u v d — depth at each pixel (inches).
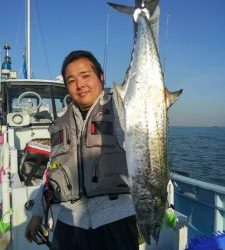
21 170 64.5
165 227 53.9
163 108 33.3
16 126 78.4
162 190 32.6
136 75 33.9
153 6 35.1
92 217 35.3
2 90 87.3
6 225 55.4
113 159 35.6
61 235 37.4
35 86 89.8
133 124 33.0
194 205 79.5
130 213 35.5
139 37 34.5
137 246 35.7
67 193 36.3
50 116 84.9
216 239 48.6
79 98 36.9
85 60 36.7
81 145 36.5
